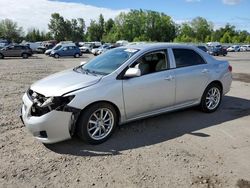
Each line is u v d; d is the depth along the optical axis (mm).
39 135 4461
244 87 10492
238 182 3691
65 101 4422
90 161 4215
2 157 4309
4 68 18234
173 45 5949
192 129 5531
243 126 5766
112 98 4816
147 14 112875
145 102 5293
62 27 112375
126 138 5047
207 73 6281
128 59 5195
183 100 5961
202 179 3746
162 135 5207
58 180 3721
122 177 3787
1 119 6027
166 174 3855
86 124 4617
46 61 27219
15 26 104312
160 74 5465
